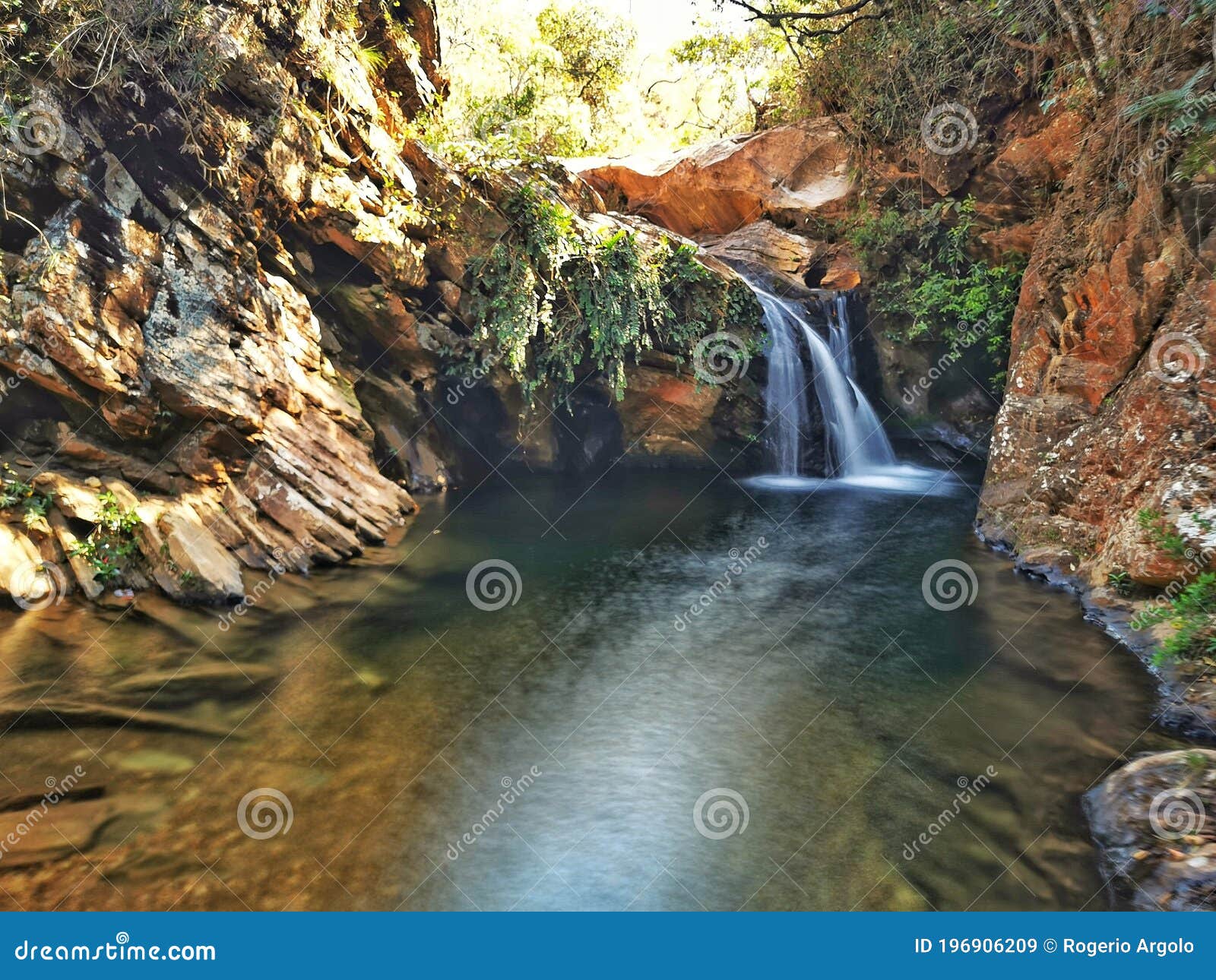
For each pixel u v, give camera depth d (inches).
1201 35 283.7
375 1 456.1
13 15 299.1
